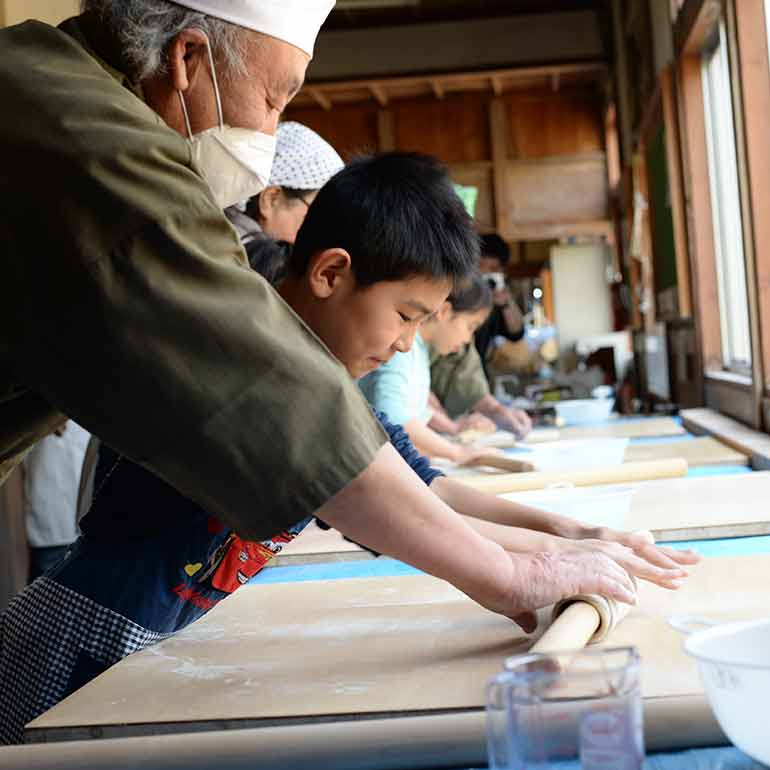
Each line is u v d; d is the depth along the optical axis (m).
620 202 8.16
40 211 0.95
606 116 8.67
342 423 0.97
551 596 1.08
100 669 1.33
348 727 0.85
